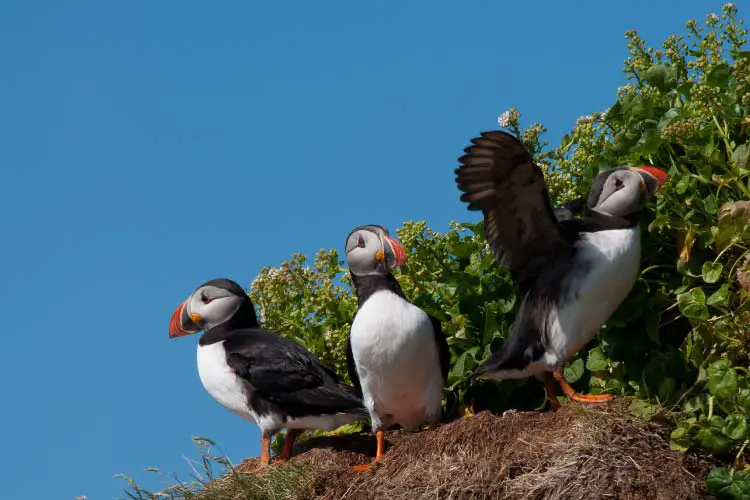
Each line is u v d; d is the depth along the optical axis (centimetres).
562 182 1170
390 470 991
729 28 1180
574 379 1077
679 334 1063
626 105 1184
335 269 1280
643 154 1122
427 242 1202
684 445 907
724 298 995
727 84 1138
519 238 1025
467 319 1160
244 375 1122
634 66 1226
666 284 1075
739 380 948
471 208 1025
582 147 1180
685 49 1207
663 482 891
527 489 909
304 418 1109
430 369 1062
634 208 998
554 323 998
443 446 978
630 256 987
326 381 1112
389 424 1101
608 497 890
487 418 979
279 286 1277
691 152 1115
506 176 993
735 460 915
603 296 985
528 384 1133
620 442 906
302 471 1029
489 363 1041
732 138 1124
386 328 1038
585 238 1002
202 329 1225
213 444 1073
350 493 993
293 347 1133
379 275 1079
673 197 1088
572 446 909
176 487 1055
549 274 1011
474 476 930
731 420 909
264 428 1117
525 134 1186
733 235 1034
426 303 1191
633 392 1052
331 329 1261
